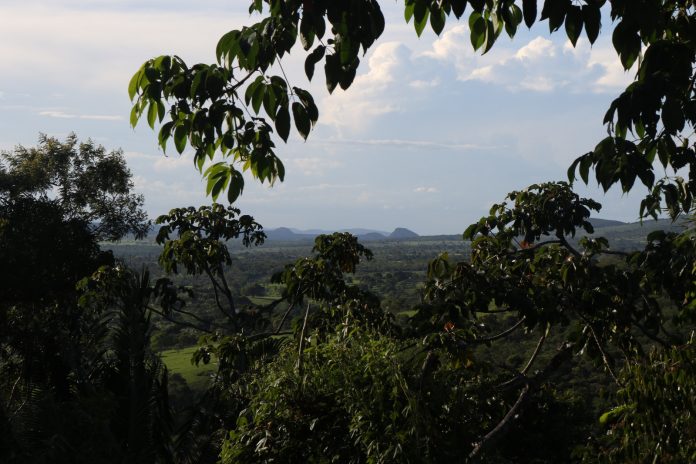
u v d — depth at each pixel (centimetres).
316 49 249
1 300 1561
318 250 1070
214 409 1007
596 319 687
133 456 1066
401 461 512
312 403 574
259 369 714
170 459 1118
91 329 1288
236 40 259
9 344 1555
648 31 246
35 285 1566
